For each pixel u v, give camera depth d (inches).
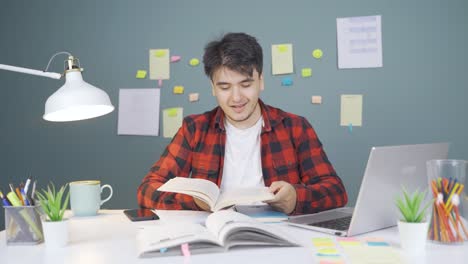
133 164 108.4
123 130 108.4
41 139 109.7
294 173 70.2
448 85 103.8
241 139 71.9
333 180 65.2
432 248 38.8
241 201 50.6
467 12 103.1
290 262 35.0
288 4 105.8
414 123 104.3
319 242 40.9
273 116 71.7
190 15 107.5
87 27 109.3
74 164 109.3
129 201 108.4
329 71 105.2
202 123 72.2
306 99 105.6
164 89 107.9
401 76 104.3
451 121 103.7
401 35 104.3
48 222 40.4
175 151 70.9
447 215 39.9
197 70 107.2
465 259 35.6
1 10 110.2
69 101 57.1
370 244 40.1
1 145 110.2
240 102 65.6
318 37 105.3
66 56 109.5
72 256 37.8
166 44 108.0
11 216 42.2
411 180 47.4
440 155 50.2
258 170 71.2
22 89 109.8
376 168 42.9
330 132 105.3
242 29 106.7
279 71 105.7
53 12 109.9
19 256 38.4
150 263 35.2
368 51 104.7
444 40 103.7
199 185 53.2
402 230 38.0
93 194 56.2
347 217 51.3
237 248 38.9
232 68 63.4
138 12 108.6
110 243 41.6
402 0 104.2
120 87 108.8
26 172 109.8
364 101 104.8
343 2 105.1
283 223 50.1
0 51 110.2
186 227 41.7
